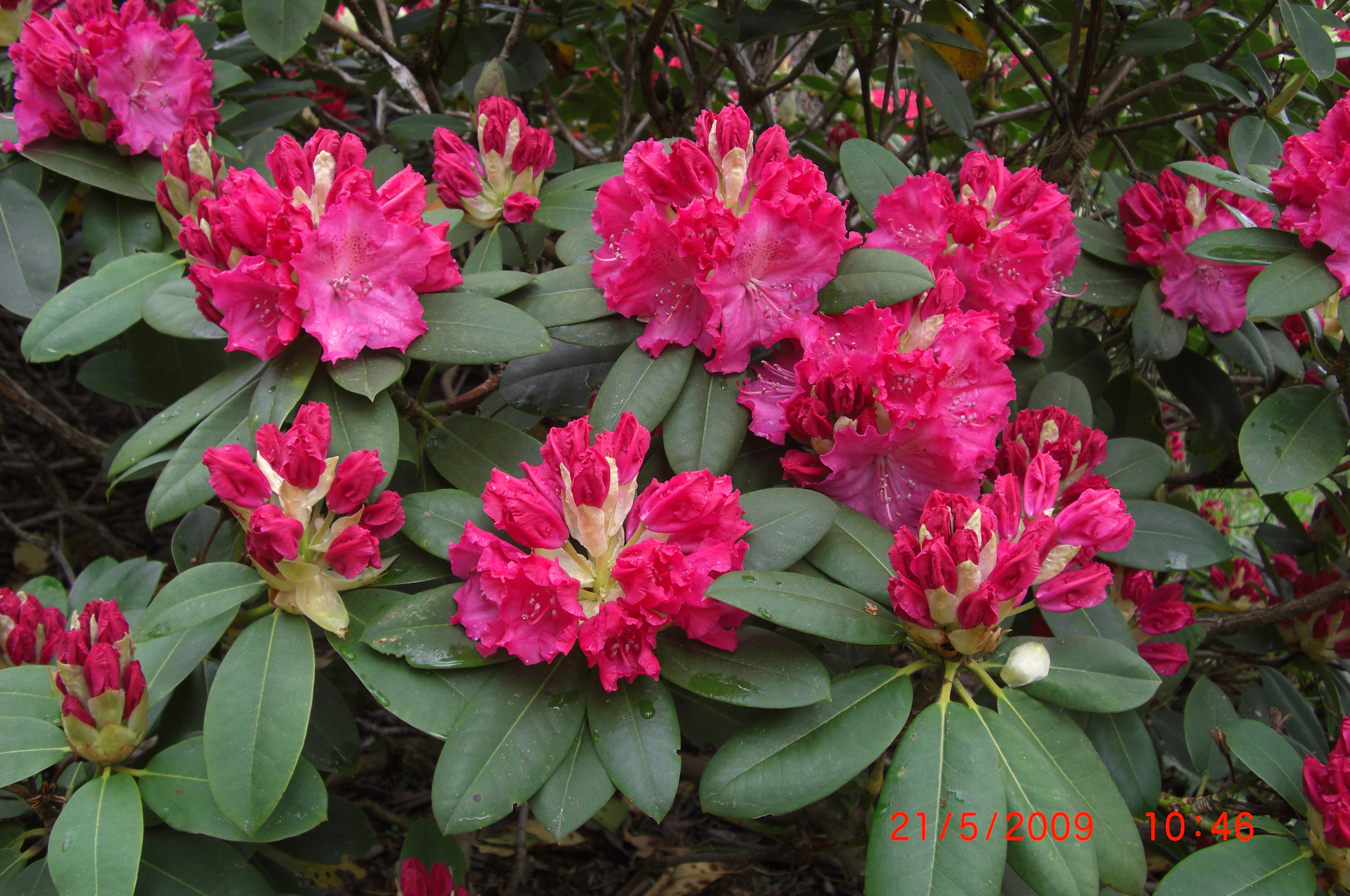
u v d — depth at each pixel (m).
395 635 1.35
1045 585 1.42
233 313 1.40
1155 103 2.76
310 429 1.35
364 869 2.27
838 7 2.34
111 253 1.96
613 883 2.69
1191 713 1.92
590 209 1.87
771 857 2.46
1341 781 1.43
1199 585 3.06
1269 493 1.71
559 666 1.36
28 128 1.93
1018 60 2.87
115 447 2.50
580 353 1.89
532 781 1.26
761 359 1.63
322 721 1.77
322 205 1.45
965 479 1.46
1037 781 1.27
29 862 1.59
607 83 3.21
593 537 1.26
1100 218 2.82
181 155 1.78
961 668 1.40
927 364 1.39
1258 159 2.12
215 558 1.90
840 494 1.53
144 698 1.37
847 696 1.35
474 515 1.45
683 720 1.73
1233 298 2.03
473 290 1.56
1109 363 2.28
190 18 2.60
